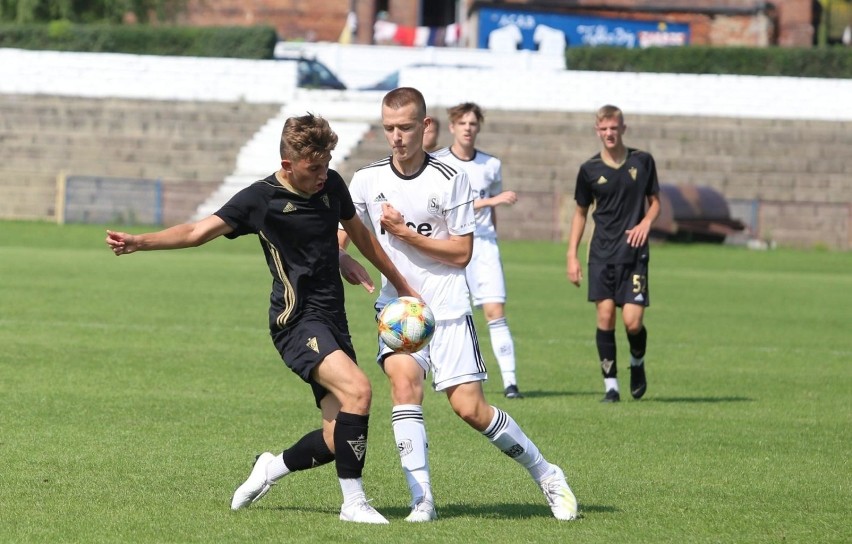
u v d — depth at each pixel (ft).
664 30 535.19
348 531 65.57
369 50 515.09
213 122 437.58
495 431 70.69
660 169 428.15
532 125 435.94
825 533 68.69
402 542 63.31
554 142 431.84
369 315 198.49
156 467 83.30
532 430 103.40
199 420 102.89
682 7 536.01
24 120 434.71
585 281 270.46
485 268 127.34
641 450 95.04
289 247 68.03
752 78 448.24
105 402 110.11
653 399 124.06
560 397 124.36
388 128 72.18
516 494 78.48
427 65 490.90
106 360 137.08
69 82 447.83
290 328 68.33
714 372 145.48
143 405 109.29
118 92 448.24
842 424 109.81
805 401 123.75
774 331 189.78
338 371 66.28
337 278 69.77
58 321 172.04
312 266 68.28
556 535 66.13
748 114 447.83
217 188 398.21
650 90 448.24
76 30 473.67
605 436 101.04
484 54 509.35
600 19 529.45
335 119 440.45
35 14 510.58
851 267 342.64
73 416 102.47
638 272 121.19
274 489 78.18
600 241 121.90
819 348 170.19
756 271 319.06
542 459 71.41
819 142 435.94
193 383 123.24
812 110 447.01
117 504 71.77
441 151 131.54
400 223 71.51
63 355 139.85
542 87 448.65
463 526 67.67
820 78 458.09
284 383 125.08
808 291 262.47
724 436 102.22
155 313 185.88
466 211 73.36
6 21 514.27
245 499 70.69
